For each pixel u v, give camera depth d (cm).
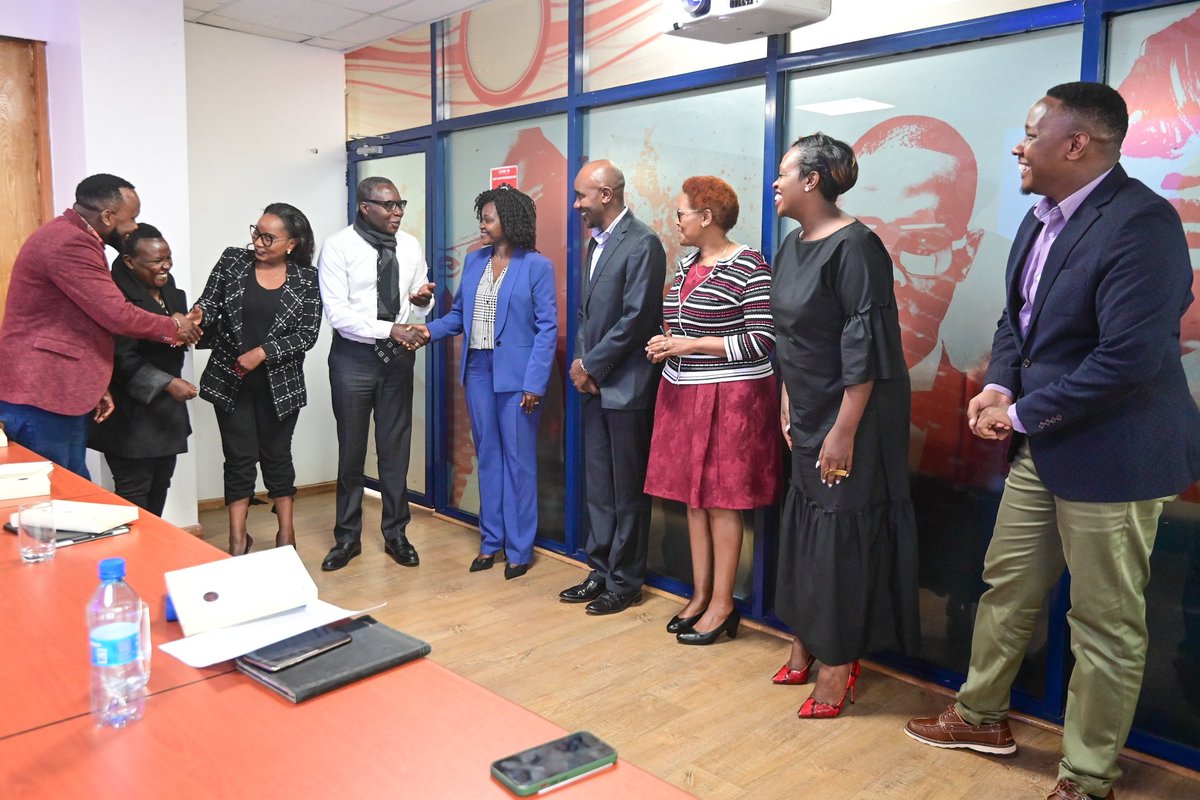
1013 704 273
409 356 404
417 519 484
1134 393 205
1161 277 196
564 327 415
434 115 466
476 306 388
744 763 245
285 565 158
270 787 104
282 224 380
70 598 163
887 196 294
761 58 320
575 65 388
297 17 457
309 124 519
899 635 269
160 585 170
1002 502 238
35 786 104
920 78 282
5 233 437
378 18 457
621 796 103
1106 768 216
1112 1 238
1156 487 205
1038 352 220
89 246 298
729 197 309
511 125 430
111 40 405
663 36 357
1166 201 202
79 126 409
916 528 276
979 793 232
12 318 302
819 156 255
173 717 120
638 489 349
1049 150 208
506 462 393
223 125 487
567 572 400
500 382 382
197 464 493
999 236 269
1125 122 206
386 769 108
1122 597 212
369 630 147
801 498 271
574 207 362
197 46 473
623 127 377
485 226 378
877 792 232
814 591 264
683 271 321
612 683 292
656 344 315
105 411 333
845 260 249
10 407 300
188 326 344
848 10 296
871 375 249
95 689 127
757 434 309
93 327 309
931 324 287
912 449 295
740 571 350
